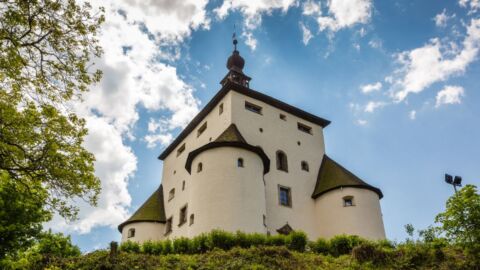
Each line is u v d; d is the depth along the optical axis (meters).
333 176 32.84
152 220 35.44
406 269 17.19
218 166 27.30
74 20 13.77
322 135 38.12
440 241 17.86
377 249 18.39
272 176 31.61
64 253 23.69
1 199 14.69
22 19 12.69
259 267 17.44
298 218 30.95
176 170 38.44
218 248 20.31
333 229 30.16
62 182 14.14
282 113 36.25
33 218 16.06
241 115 32.66
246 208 25.92
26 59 13.29
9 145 12.99
